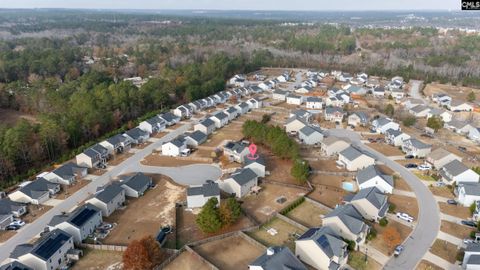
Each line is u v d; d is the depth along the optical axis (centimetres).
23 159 7988
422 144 8425
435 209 6294
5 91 12744
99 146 8512
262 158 8356
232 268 4906
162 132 10300
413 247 5300
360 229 5241
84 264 5038
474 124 10456
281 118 11494
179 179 7506
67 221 5444
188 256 5138
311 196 6762
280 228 5816
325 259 4756
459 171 6988
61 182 7300
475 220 5903
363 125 10650
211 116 10844
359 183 6931
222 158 8438
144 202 6650
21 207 6250
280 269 4441
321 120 11144
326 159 8394
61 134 8694
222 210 5712
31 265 4825
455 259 5053
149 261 4766
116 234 5703
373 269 4862
